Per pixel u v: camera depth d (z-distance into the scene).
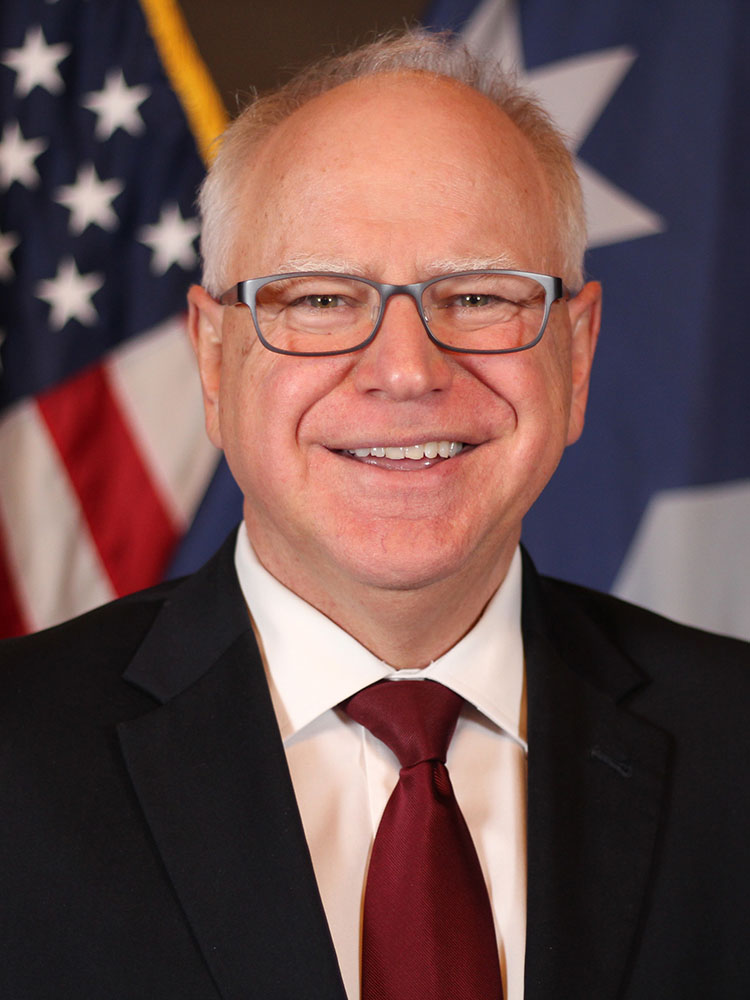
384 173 1.06
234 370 1.14
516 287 1.09
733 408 2.28
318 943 0.95
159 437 2.37
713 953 1.06
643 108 2.34
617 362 2.31
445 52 1.24
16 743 1.06
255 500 1.13
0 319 2.36
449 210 1.06
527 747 1.11
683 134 2.31
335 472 1.06
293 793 1.03
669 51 2.33
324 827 1.06
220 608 1.18
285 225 1.08
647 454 2.29
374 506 1.05
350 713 1.09
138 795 1.03
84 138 2.41
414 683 1.11
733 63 2.30
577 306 1.25
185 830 1.01
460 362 1.07
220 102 2.42
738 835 1.11
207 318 1.26
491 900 1.06
